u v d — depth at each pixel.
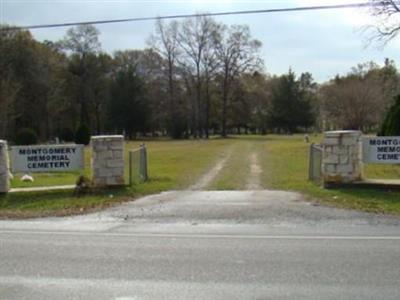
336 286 5.86
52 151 14.97
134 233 9.20
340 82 76.19
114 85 79.12
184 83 78.00
